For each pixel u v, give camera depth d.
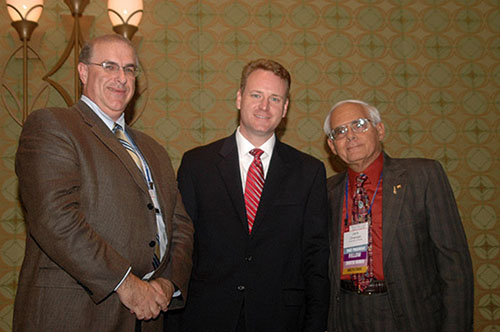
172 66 3.70
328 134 2.63
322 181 2.35
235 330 2.06
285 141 3.74
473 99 3.97
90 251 1.59
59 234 1.58
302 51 3.86
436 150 3.89
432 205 2.29
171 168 2.17
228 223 2.18
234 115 3.71
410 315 2.17
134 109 3.59
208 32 3.78
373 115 2.53
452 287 2.18
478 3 4.10
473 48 4.04
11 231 3.35
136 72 2.08
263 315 2.07
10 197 3.38
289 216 2.22
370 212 2.38
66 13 3.60
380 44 3.96
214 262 2.15
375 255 2.29
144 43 3.68
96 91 1.95
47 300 1.63
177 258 1.96
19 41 3.49
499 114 3.97
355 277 2.29
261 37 3.83
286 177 2.30
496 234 3.82
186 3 3.78
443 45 4.02
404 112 3.90
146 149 2.12
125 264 1.66
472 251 3.79
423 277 2.26
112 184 1.78
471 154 3.91
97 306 1.68
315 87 3.83
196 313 2.11
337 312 2.35
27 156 1.68
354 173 2.53
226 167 2.28
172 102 3.66
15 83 3.47
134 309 1.68
